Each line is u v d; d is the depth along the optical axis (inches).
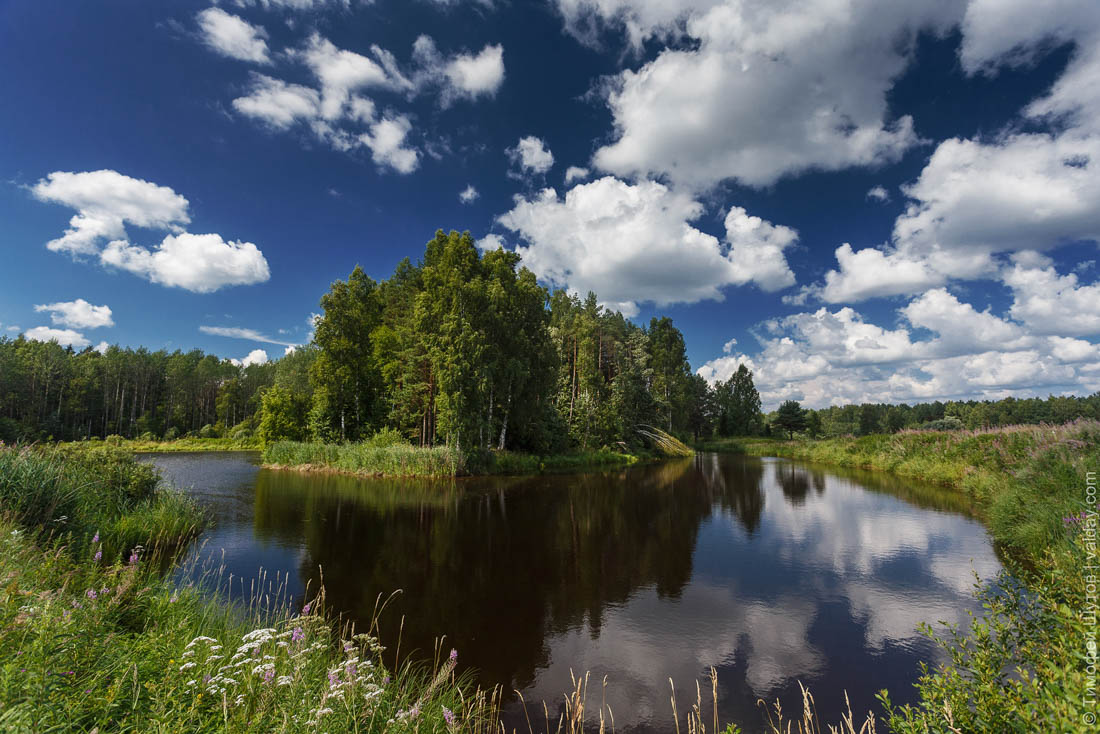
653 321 2910.9
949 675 124.6
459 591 395.9
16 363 2345.0
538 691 255.3
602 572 450.3
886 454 1238.9
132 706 111.7
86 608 145.9
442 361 1192.2
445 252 1350.9
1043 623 126.7
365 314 1631.4
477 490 943.7
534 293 1498.5
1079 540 145.3
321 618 203.9
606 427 1811.0
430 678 257.8
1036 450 619.5
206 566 425.4
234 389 3230.8
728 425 3440.0
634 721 230.1
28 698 91.9
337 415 1542.8
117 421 2883.9
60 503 323.3
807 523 652.1
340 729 124.7
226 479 1051.9
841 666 284.0
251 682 130.1
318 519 642.2
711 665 285.0
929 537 554.6
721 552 518.3
